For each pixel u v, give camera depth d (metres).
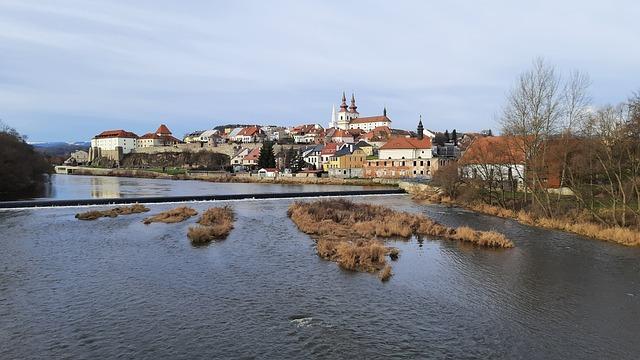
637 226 48.56
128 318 26.00
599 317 26.67
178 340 23.27
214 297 29.42
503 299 29.56
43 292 30.25
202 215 61.41
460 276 34.44
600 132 68.19
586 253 41.47
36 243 45.00
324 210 62.03
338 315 26.66
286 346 22.72
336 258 38.78
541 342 23.45
